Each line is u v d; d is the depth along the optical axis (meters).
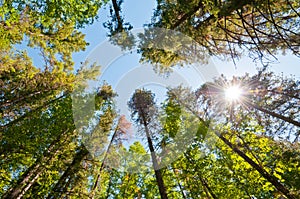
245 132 11.84
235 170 11.61
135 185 13.05
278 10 5.87
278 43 6.14
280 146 10.56
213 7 5.09
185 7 5.70
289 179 10.16
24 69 13.23
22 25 9.05
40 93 12.33
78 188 9.83
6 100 11.05
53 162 9.88
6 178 9.71
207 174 11.23
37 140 10.13
